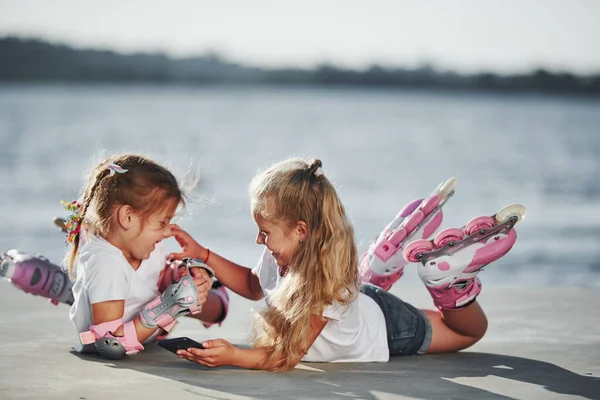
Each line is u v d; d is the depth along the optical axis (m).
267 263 2.96
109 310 2.66
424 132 32.03
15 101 48.06
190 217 3.57
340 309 2.69
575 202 13.05
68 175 15.89
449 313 2.91
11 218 10.46
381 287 3.15
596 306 3.90
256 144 25.84
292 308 2.63
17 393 2.31
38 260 3.07
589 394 2.40
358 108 52.72
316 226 2.66
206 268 2.80
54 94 55.56
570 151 23.80
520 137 29.47
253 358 2.63
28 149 21.41
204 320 3.18
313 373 2.62
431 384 2.50
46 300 3.90
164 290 2.90
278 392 2.36
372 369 2.70
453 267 2.77
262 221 2.70
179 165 18.61
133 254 2.74
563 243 9.05
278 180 2.68
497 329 3.40
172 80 60.22
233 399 2.27
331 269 2.64
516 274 7.51
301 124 36.44
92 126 30.77
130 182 2.66
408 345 2.90
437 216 3.13
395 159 21.47
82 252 2.76
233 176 16.95
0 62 54.25
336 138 28.64
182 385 2.41
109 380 2.46
